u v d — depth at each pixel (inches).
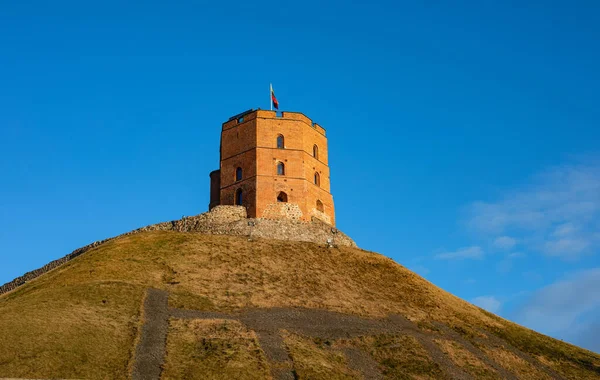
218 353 2274.9
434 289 3351.4
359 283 3203.7
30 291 2760.8
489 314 3284.9
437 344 2758.4
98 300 2571.4
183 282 2888.8
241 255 3248.0
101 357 2127.2
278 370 2253.9
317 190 3764.8
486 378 2571.4
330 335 2645.2
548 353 2923.2
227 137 3811.5
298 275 3144.7
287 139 3732.8
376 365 2500.0
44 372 1998.0
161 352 2234.3
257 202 3585.1
